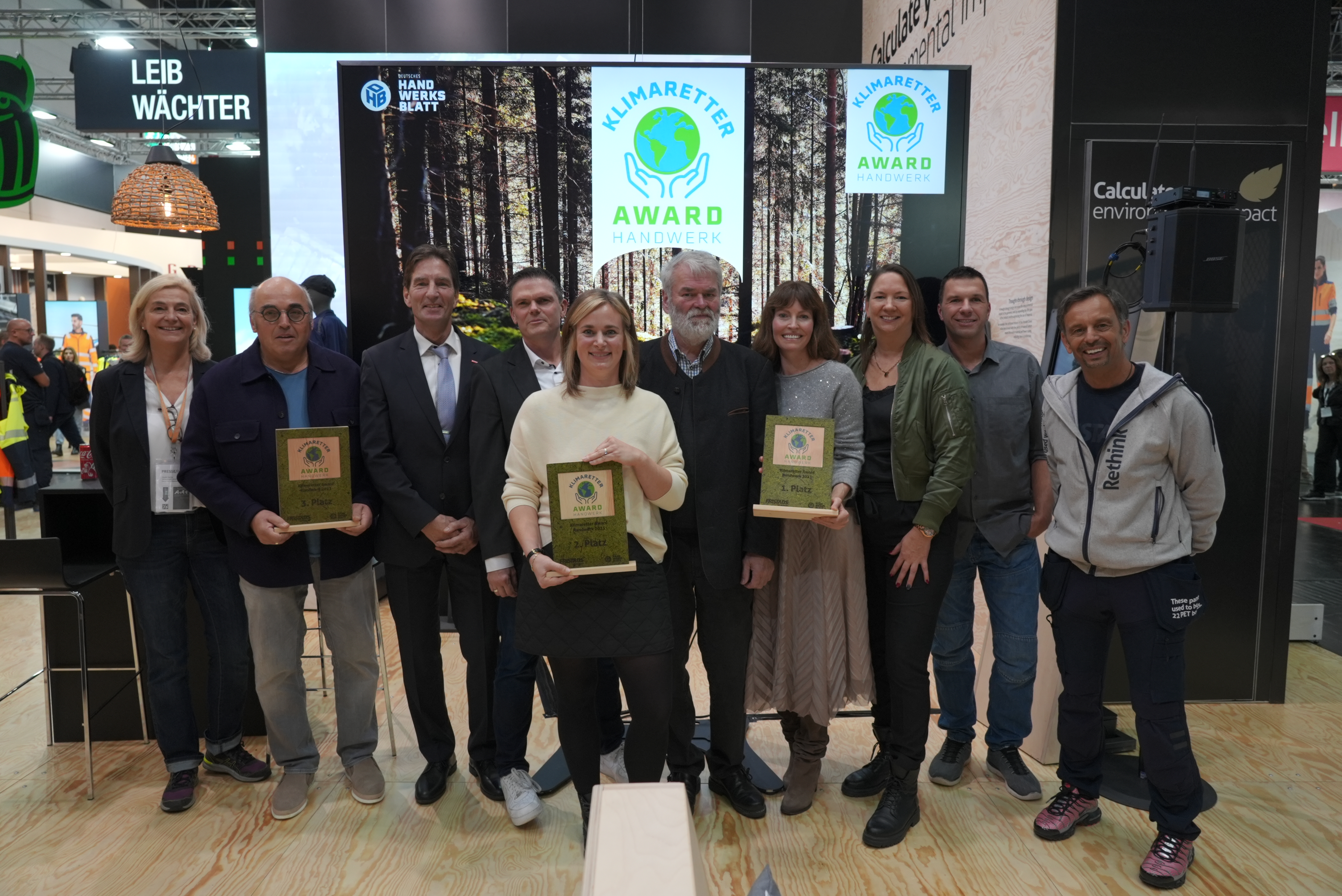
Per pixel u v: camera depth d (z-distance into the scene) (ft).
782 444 6.95
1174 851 6.89
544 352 7.96
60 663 9.72
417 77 12.10
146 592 8.15
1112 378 7.07
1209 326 10.36
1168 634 6.88
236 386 7.74
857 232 12.42
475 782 8.64
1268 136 10.34
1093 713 7.52
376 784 8.24
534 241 12.40
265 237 16.35
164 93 22.62
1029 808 8.14
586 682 6.63
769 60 19.76
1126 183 10.48
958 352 8.57
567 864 7.18
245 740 9.83
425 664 8.11
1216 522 7.11
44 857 7.31
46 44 38.65
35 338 23.20
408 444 7.78
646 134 12.26
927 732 7.57
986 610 14.03
